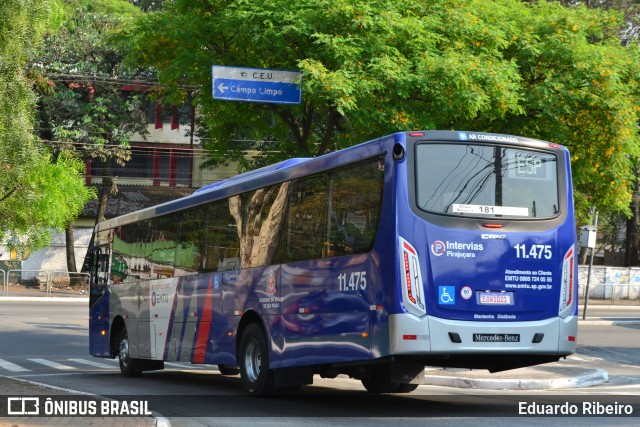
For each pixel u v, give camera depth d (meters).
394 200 11.71
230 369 21.03
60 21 20.36
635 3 57.81
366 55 20.53
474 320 11.80
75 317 38.06
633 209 64.31
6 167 15.74
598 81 21.78
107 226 22.39
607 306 54.78
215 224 16.59
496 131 22.52
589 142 22.45
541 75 22.61
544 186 12.49
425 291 11.64
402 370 12.33
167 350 18.23
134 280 20.27
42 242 19.53
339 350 12.53
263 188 14.93
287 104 21.83
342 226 12.67
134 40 23.67
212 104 24.25
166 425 10.80
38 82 20.28
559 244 12.42
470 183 12.06
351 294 12.34
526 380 17.12
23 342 28.62
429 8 21.62
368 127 20.25
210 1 22.41
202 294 16.83
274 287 14.25
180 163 64.12
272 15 20.83
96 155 55.72
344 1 20.27
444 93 20.14
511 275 12.07
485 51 21.41
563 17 22.86
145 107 58.47
